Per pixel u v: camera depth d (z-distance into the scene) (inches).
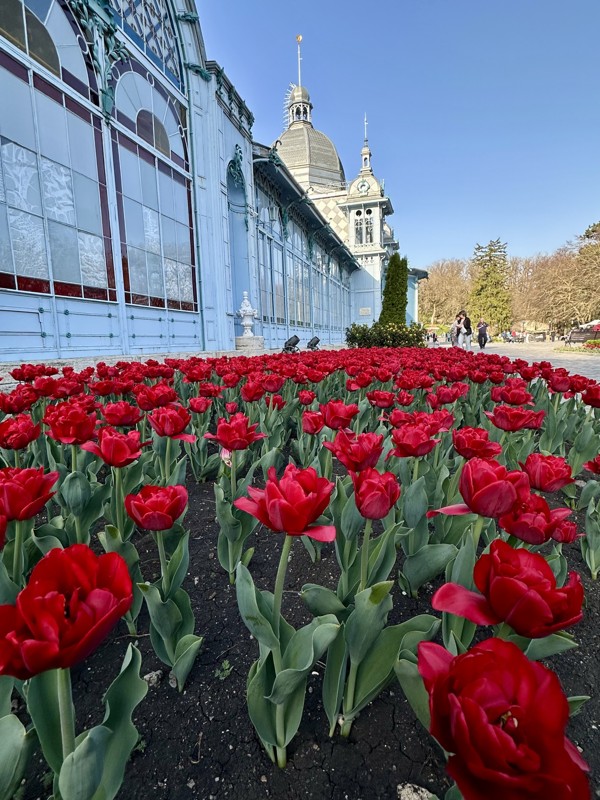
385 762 47.3
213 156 420.2
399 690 57.6
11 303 231.6
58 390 117.9
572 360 679.1
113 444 63.9
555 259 2082.9
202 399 114.1
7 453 103.0
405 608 71.5
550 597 29.6
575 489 116.8
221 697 55.0
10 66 227.5
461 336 930.1
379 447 57.4
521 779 19.4
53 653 24.1
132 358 298.5
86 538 76.3
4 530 40.8
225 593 75.7
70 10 262.7
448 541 77.8
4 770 32.9
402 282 1019.3
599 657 64.3
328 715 47.6
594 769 47.3
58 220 259.1
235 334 511.8
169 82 364.2
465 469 47.7
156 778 45.4
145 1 334.0
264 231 575.2
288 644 43.6
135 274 328.5
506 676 24.2
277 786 44.8
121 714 36.6
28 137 238.5
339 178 1528.1
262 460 88.3
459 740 21.3
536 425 97.2
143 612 71.9
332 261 1003.3
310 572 83.3
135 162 326.3
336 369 222.1
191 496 116.8
